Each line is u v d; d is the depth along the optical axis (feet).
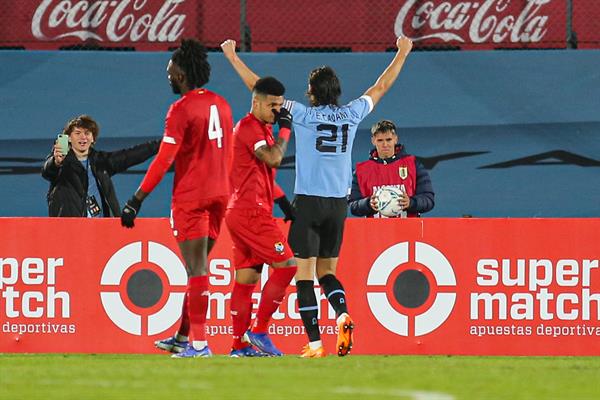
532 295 108.27
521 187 167.73
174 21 169.89
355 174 126.11
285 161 164.45
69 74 168.25
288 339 108.78
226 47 103.76
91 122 124.88
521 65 167.53
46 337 109.81
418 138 168.04
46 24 169.58
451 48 169.58
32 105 168.04
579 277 107.86
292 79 167.94
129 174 165.27
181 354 97.86
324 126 96.73
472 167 167.73
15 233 110.11
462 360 102.01
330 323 108.58
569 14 167.53
